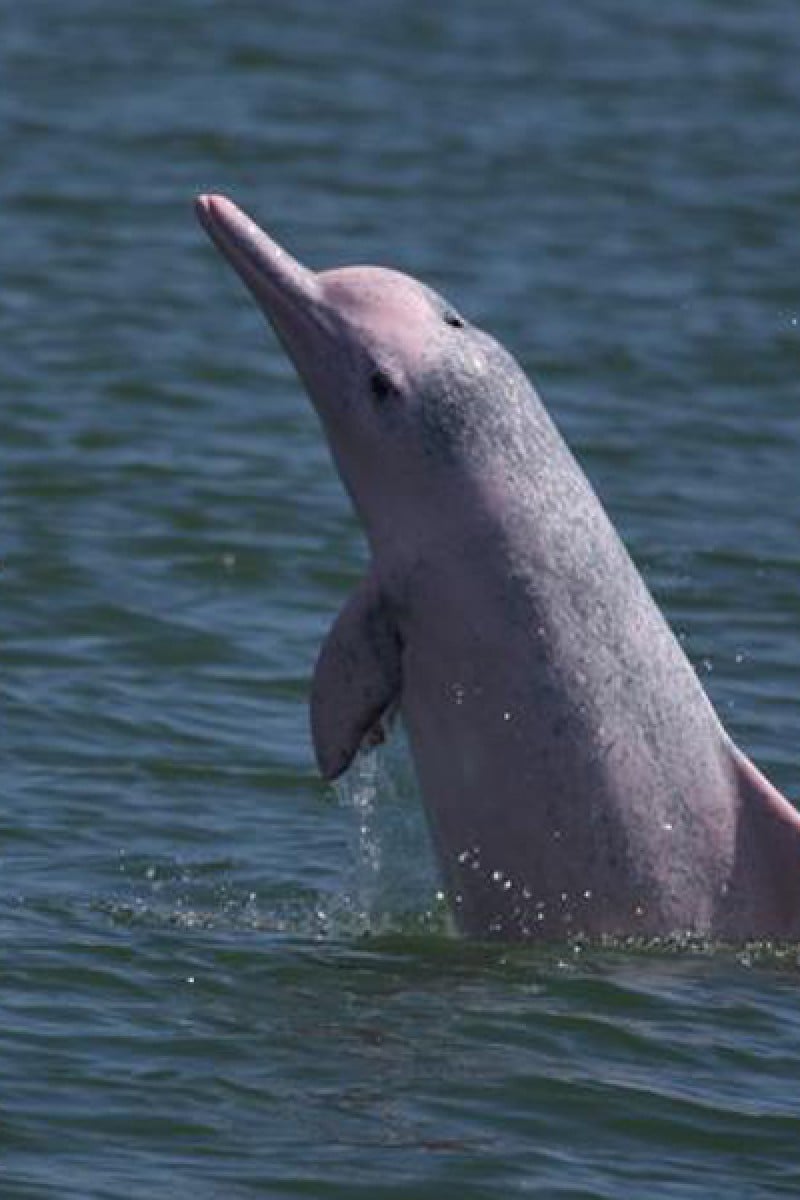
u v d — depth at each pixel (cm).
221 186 12175
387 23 16650
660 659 4769
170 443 8088
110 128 13188
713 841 4753
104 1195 3675
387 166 12744
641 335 9819
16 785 5453
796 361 9544
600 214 12019
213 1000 4394
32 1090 3994
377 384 4812
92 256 10669
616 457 8188
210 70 14912
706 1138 3962
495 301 10281
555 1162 3856
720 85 15300
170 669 6194
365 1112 3981
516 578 4706
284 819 5372
